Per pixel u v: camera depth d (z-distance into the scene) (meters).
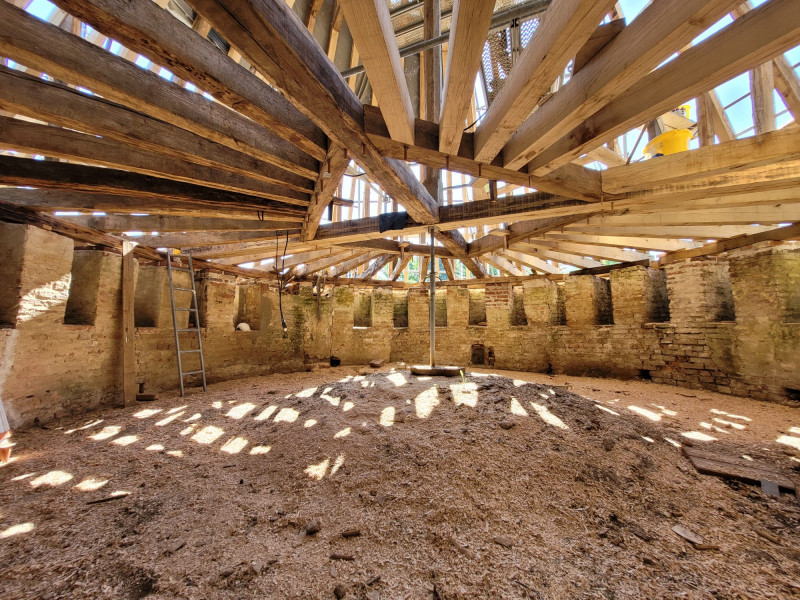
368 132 2.32
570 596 1.57
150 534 2.03
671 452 3.03
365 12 1.38
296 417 3.87
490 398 3.61
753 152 2.44
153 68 4.22
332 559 1.80
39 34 1.55
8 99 1.82
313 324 9.12
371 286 9.69
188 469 2.90
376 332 9.68
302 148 2.60
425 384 4.21
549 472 2.48
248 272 7.57
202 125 2.17
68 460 3.08
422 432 2.96
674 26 1.31
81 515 2.22
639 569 1.74
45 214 4.14
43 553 1.86
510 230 5.23
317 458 2.82
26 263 3.88
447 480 2.36
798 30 1.31
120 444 3.47
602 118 2.21
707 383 5.82
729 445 3.25
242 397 5.44
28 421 3.92
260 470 2.84
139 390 5.58
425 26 3.01
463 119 2.12
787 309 4.92
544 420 3.16
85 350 4.66
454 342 9.46
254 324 8.03
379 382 4.56
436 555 1.82
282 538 1.99
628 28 1.56
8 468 2.91
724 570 1.74
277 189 3.47
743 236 5.38
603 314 7.89
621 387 6.14
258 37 1.47
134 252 5.49
